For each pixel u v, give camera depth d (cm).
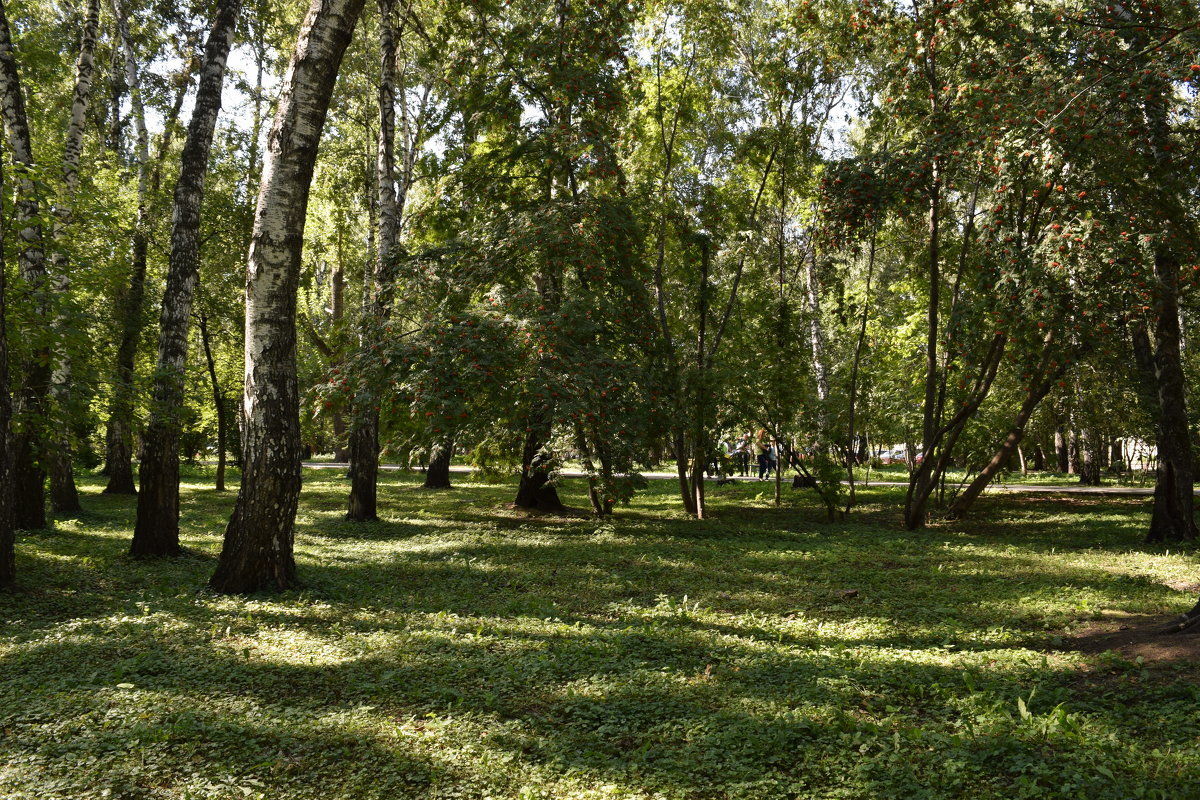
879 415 2202
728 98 2212
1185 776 434
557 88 1742
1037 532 1702
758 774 460
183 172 1265
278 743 498
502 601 971
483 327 1331
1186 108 1398
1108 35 1138
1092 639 750
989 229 1450
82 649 696
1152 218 1313
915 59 1694
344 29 974
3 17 1252
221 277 2366
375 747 492
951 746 488
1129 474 3006
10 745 488
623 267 1764
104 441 2583
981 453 1964
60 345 1162
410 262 1755
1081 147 1205
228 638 742
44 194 1189
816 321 2942
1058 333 1373
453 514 2044
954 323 1577
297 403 992
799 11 1916
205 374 3127
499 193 1920
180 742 494
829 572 1188
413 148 2667
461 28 2014
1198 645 658
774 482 3353
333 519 1873
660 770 464
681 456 2138
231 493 2656
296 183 955
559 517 2009
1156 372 1493
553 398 1422
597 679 632
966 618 873
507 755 479
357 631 787
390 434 1945
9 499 929
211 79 1288
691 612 912
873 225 1647
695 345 2188
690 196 2058
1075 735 495
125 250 1600
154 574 1085
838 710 555
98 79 2447
